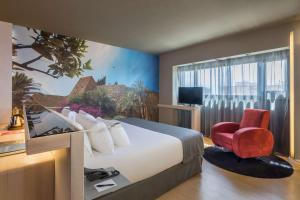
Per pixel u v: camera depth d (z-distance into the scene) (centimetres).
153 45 455
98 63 438
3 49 237
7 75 240
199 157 276
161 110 571
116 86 474
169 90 539
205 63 474
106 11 271
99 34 374
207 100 474
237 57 409
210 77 464
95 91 436
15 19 300
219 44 410
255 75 386
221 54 407
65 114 284
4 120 239
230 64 424
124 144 212
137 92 521
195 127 450
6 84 240
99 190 127
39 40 356
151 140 235
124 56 485
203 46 442
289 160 320
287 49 338
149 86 550
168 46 462
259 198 217
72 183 91
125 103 495
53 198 119
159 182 217
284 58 347
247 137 296
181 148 245
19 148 140
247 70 397
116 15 284
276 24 320
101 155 183
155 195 212
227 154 353
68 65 393
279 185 245
